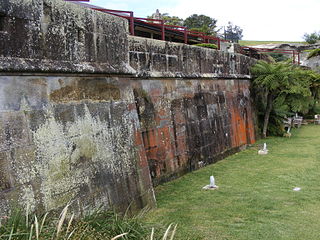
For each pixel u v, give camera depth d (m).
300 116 20.81
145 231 4.33
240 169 9.27
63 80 4.64
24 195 3.94
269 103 14.56
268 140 14.27
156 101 8.00
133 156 5.89
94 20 5.20
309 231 5.12
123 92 5.88
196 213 5.92
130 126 5.94
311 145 12.56
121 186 5.48
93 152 5.03
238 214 5.86
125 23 5.96
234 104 12.34
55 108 4.48
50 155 4.33
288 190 7.20
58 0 4.55
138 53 7.29
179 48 8.93
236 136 12.13
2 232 3.31
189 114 9.34
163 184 7.88
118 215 4.88
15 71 3.92
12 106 3.93
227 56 11.93
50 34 4.42
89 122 5.02
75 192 4.63
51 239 3.29
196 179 8.31
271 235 4.99
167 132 8.32
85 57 5.00
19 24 4.02
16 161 3.90
